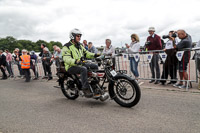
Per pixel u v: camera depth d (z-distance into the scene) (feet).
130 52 18.31
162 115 9.25
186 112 9.46
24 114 10.66
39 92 16.67
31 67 25.02
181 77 14.80
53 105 12.20
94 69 11.23
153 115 9.32
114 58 18.49
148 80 18.51
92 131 7.88
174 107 10.30
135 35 18.01
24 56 23.26
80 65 11.54
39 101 13.44
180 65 14.46
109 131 7.79
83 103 12.25
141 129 7.82
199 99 11.38
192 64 25.18
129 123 8.50
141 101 11.82
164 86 15.52
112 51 19.52
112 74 10.59
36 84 21.29
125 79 10.34
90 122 8.88
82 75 11.08
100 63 11.12
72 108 11.28
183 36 14.12
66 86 13.53
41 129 8.40
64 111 10.80
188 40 13.91
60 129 8.28
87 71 11.16
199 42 15.74
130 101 11.08
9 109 11.83
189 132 7.34
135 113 9.75
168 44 17.22
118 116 9.45
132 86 10.29
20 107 12.15
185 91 13.42
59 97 14.38
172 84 16.01
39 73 27.30
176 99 11.73
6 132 8.25
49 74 23.70
